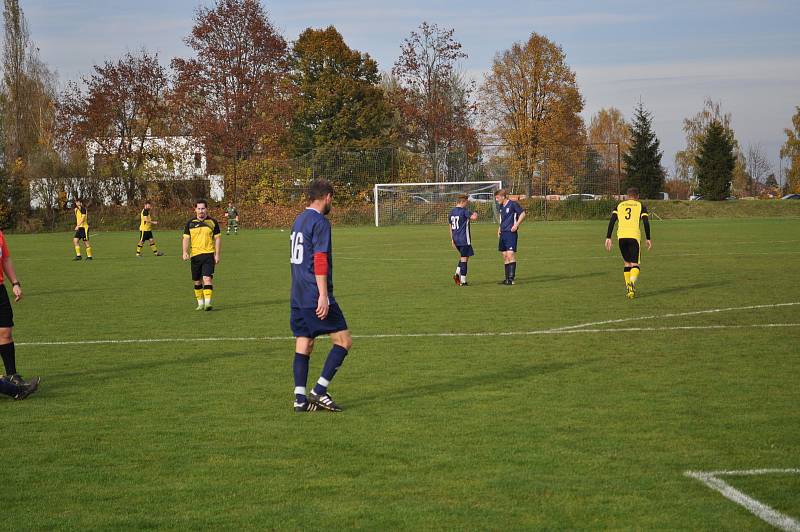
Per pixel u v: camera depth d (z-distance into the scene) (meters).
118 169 67.44
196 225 17.88
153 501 6.26
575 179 70.44
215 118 72.31
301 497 6.30
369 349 12.83
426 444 7.64
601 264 28.55
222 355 12.55
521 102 81.12
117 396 9.84
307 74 88.62
